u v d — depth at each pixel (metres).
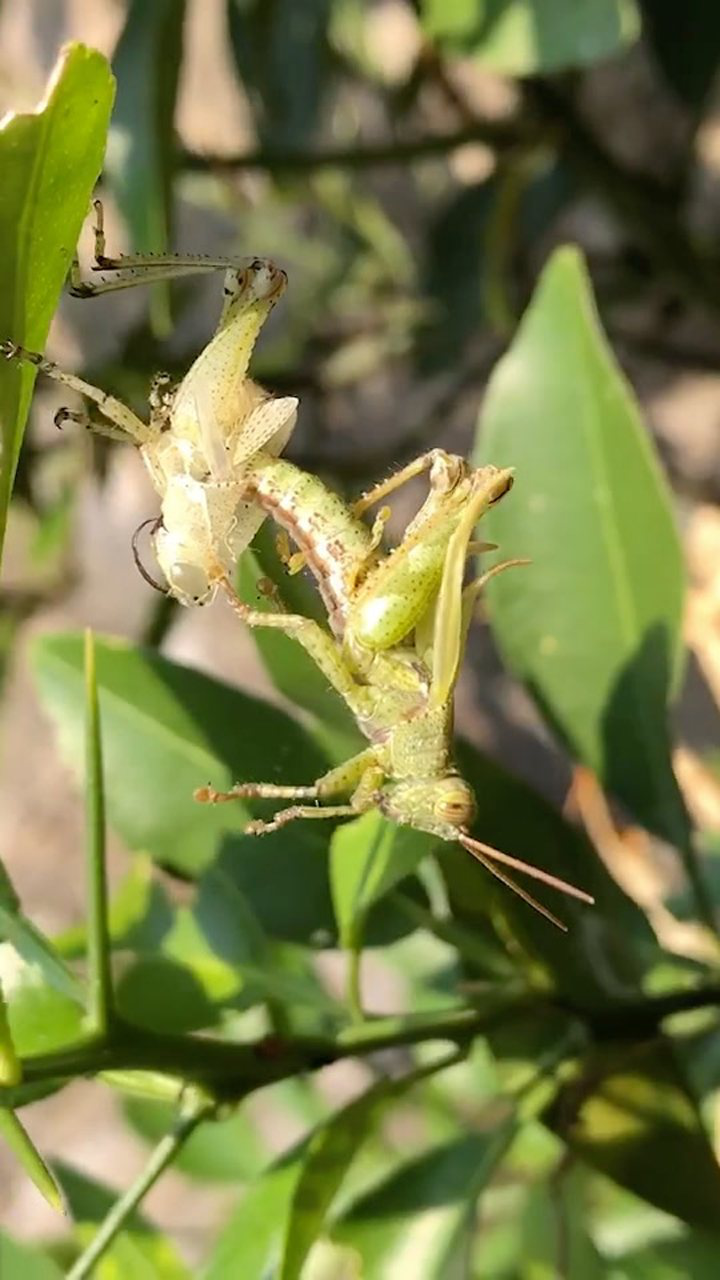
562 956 0.12
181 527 0.10
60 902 0.38
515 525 0.13
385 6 0.33
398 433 0.34
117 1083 0.10
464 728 0.34
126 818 0.13
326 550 0.11
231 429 0.11
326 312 0.31
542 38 0.14
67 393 0.25
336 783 0.11
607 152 0.24
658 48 0.21
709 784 0.19
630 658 0.13
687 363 0.28
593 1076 0.11
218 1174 0.16
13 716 0.39
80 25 0.32
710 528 0.19
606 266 0.28
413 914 0.12
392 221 0.32
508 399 0.13
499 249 0.24
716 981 0.12
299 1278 0.10
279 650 0.12
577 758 0.13
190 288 0.27
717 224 0.30
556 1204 0.12
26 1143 0.09
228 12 0.24
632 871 0.18
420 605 0.10
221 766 0.13
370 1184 0.13
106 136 0.08
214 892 0.12
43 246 0.08
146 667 0.13
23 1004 0.10
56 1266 0.10
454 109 0.26
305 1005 0.11
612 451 0.13
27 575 0.31
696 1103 0.11
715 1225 0.11
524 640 0.13
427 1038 0.11
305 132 0.27
